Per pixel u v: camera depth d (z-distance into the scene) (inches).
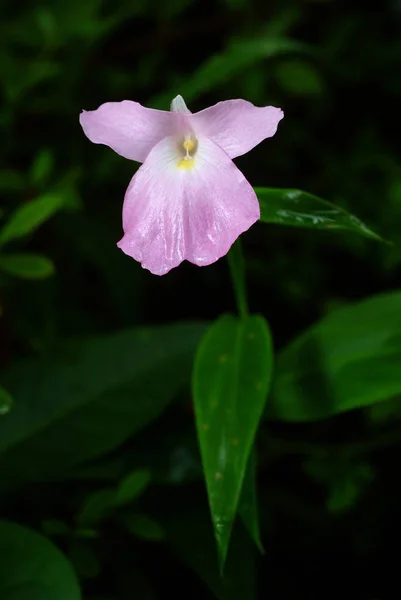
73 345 15.7
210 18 21.1
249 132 11.8
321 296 20.4
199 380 13.2
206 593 15.7
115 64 20.8
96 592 15.2
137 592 15.2
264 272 20.1
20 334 18.0
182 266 20.5
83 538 14.7
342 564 17.0
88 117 11.9
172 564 15.8
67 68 18.8
